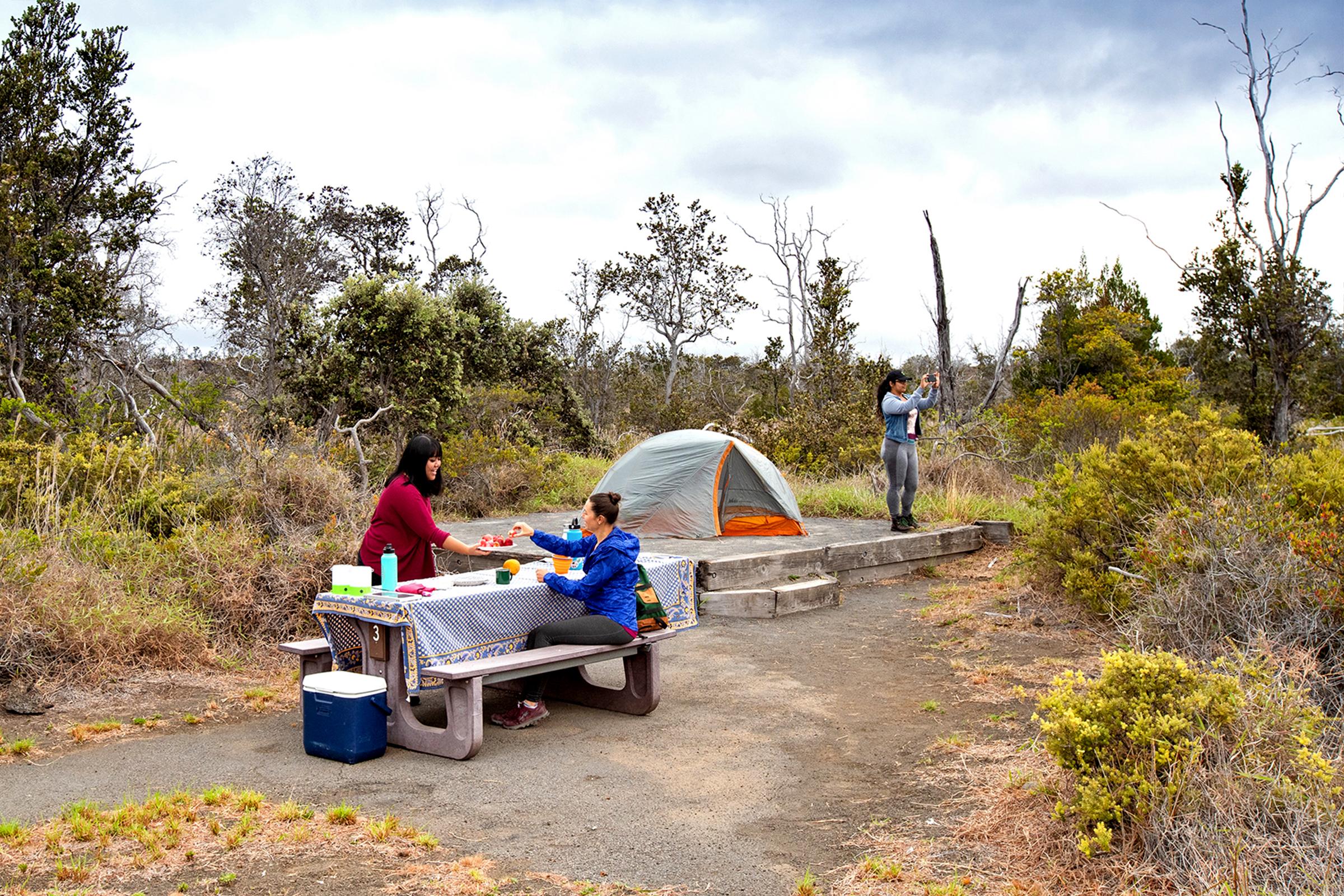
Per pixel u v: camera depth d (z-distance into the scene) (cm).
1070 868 351
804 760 501
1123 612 704
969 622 809
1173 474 729
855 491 1497
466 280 2022
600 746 527
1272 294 1534
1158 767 362
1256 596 557
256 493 862
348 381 1582
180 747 513
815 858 377
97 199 1598
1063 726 387
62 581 664
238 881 349
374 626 525
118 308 1603
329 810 419
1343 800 359
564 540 604
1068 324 2808
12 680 603
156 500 848
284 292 2988
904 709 591
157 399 1416
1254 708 396
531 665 520
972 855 372
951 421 1762
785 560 966
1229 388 1661
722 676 684
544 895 342
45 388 1468
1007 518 1295
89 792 442
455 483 1505
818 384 2273
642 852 383
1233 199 1595
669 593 643
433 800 439
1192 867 328
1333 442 852
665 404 3400
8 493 816
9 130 1517
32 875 349
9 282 1405
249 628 730
